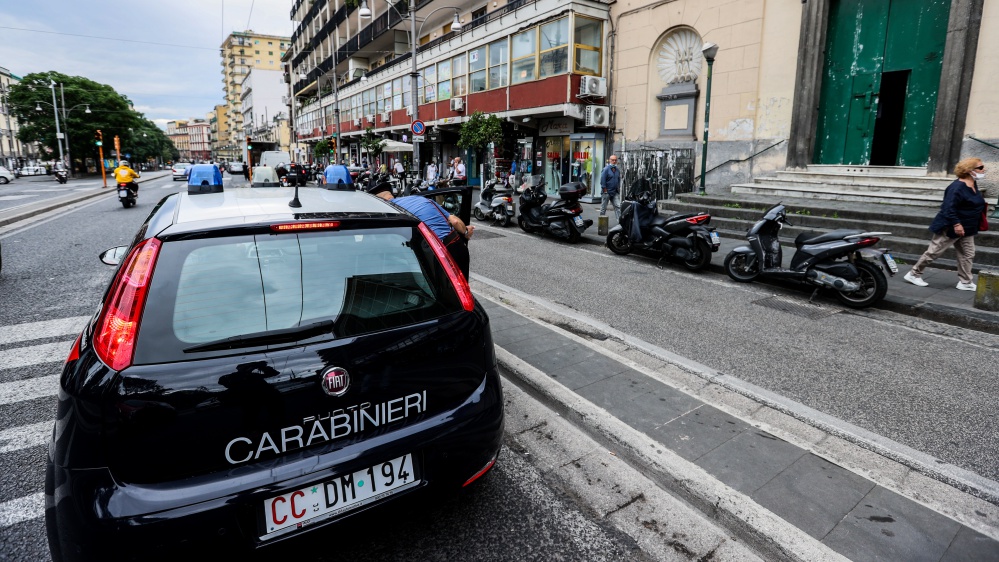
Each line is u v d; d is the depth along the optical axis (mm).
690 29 15070
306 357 1896
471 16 26406
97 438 1657
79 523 1627
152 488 1678
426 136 27156
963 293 6484
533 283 7426
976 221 6355
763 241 7227
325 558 2312
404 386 2096
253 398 1800
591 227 12297
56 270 7727
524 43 18672
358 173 21062
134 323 1808
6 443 3232
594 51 17359
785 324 5660
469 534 2480
